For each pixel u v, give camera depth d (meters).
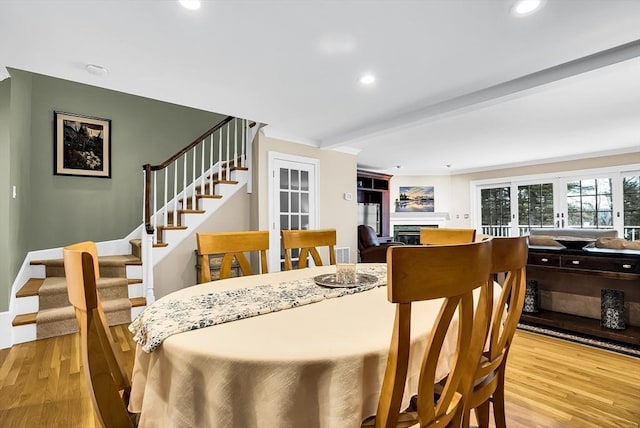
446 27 1.87
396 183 8.18
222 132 5.13
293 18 1.78
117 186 4.36
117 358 1.18
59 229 3.92
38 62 2.28
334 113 3.47
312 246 2.41
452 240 2.47
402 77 2.56
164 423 0.87
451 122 3.95
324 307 1.23
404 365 0.72
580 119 3.83
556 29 1.89
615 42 2.04
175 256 3.81
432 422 0.86
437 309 1.21
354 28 1.88
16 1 1.61
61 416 1.77
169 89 2.79
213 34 1.94
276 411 0.77
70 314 2.99
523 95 2.74
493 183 7.34
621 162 5.56
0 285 2.70
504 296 1.17
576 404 1.88
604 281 3.05
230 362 0.79
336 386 0.79
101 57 2.21
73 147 4.02
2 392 2.01
